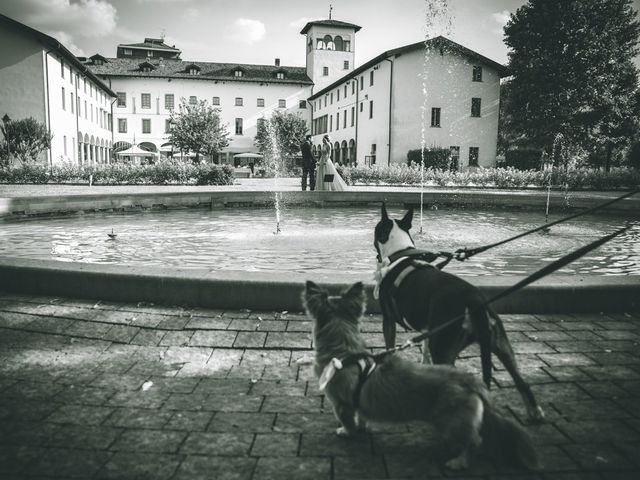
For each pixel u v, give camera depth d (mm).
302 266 8453
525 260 8984
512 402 3639
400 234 3934
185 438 3182
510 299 5535
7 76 39188
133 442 3129
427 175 34375
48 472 2812
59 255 9398
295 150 72688
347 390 2887
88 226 13562
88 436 3193
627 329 5125
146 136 78312
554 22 45031
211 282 5602
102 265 6199
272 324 5184
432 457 2975
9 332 4980
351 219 15523
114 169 30812
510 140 67500
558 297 5559
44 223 14227
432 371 2730
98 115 62906
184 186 30188
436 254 3850
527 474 2805
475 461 2918
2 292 6207
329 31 81250
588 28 44750
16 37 38938
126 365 4293
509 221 15312
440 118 48125
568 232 12656
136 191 24281
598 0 44906
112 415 3463
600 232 12641
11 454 2984
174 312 5488
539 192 29188
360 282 3217
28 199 15227
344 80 59375
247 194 19516
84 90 53219
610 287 5598
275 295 5543
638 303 5648
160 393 3797
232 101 80000
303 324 5188
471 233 12391
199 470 2848
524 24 46750
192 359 4422
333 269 8227
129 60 81688
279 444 3119
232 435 3221
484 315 3062
